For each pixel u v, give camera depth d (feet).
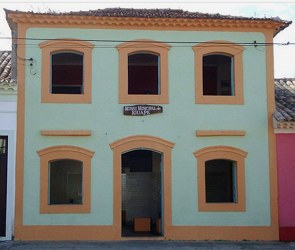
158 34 55.57
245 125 55.57
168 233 53.47
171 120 54.70
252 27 56.70
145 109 54.24
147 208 65.26
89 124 53.72
